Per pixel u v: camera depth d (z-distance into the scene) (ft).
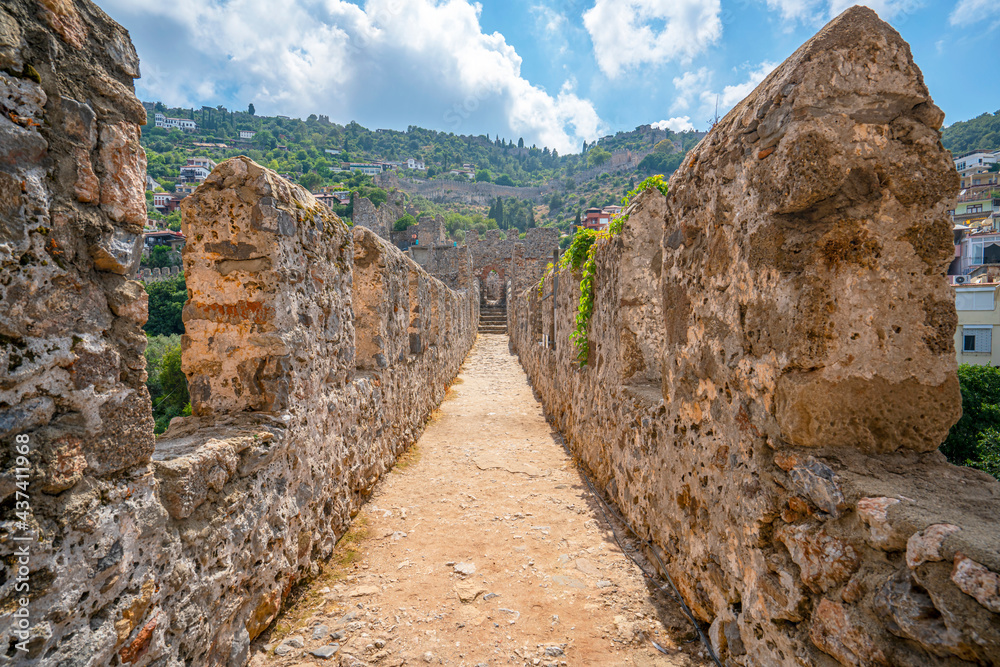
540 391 30.73
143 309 5.52
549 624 8.59
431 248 93.71
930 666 4.17
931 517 4.47
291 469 9.45
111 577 5.05
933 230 5.73
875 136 5.69
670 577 9.41
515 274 65.57
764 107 6.26
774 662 5.92
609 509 13.28
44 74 4.46
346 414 12.49
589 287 17.37
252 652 7.84
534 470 17.19
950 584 4.02
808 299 5.72
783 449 5.95
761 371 6.31
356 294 15.92
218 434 8.04
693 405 8.31
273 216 9.08
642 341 13.64
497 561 10.77
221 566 7.06
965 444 30.68
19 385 4.20
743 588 6.68
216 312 9.20
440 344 30.94
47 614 4.32
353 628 8.46
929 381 5.72
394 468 17.07
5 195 4.12
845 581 4.98
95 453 4.92
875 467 5.48
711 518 7.67
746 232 6.62
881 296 5.70
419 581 9.99
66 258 4.66
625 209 14.49
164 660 5.83
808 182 5.59
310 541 10.02
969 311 45.88
